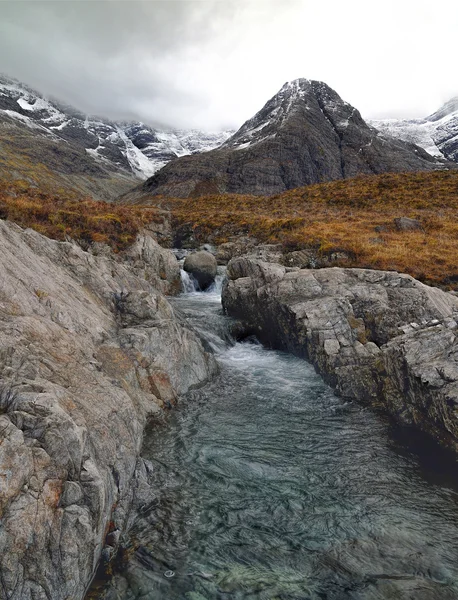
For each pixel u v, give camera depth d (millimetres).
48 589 5965
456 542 9141
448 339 14742
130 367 13359
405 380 14586
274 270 25391
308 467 11883
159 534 8750
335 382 17203
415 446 13203
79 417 8461
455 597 7711
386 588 7844
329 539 9086
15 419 6992
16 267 12703
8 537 5773
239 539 8914
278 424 14375
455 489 11094
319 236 37719
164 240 52031
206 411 14953
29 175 175625
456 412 11805
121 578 7520
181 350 16484
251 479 11125
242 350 22797
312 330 19406
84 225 32938
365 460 12367
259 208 64438
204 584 7684
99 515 7074
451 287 27078
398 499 10609
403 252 32688
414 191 59688
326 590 7754
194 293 36031
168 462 11500
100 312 15648
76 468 7188
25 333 10047
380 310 19625
